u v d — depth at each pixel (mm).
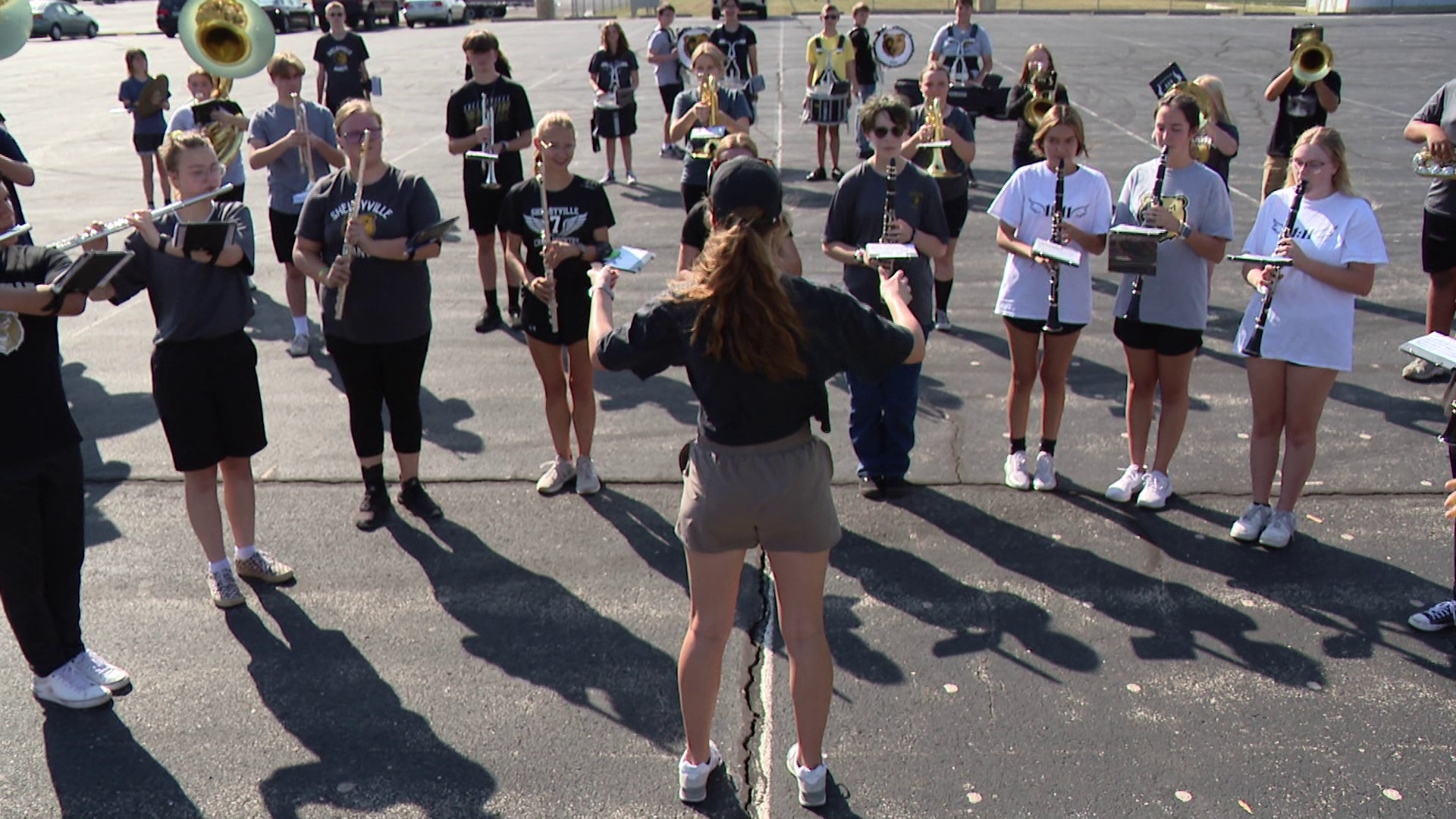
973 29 12492
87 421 6645
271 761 3834
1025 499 5637
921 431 6453
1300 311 4875
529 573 5004
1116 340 7969
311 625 4621
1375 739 3881
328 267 5191
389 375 5293
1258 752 3820
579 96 20281
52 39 34844
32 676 4297
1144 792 3639
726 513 3277
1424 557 5027
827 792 3652
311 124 7730
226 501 4848
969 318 8484
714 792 3680
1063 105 5363
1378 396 6852
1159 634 4500
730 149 5281
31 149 15609
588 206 5465
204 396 4543
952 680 4223
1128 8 41938
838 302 3189
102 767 3812
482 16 42438
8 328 3729
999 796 3633
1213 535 5262
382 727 4000
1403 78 21625
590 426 5703
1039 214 5418
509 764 3814
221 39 5648
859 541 5250
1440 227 6742
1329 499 5566
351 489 5805
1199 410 6730
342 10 13203
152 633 4559
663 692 4195
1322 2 41469
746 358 3098
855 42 14812
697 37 13602
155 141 11719
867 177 5391
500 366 7625
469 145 8172
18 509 3898
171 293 4453
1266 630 4512
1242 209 11555
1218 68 23234
